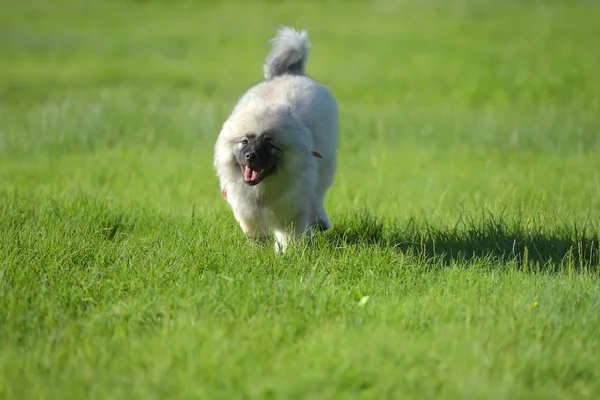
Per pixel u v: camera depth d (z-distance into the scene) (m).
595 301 8.52
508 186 14.55
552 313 8.00
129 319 7.92
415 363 6.94
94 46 45.16
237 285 8.72
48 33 49.50
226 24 56.09
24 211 12.02
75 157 17.61
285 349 7.24
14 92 29.17
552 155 18.48
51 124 20.50
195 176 15.77
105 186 14.79
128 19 58.81
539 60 38.28
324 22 56.34
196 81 33.94
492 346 7.27
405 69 37.22
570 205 13.52
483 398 6.36
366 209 12.21
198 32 51.78
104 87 31.34
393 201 13.82
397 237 11.35
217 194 14.37
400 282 9.30
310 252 10.12
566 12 58.38
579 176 15.71
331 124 11.68
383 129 21.81
